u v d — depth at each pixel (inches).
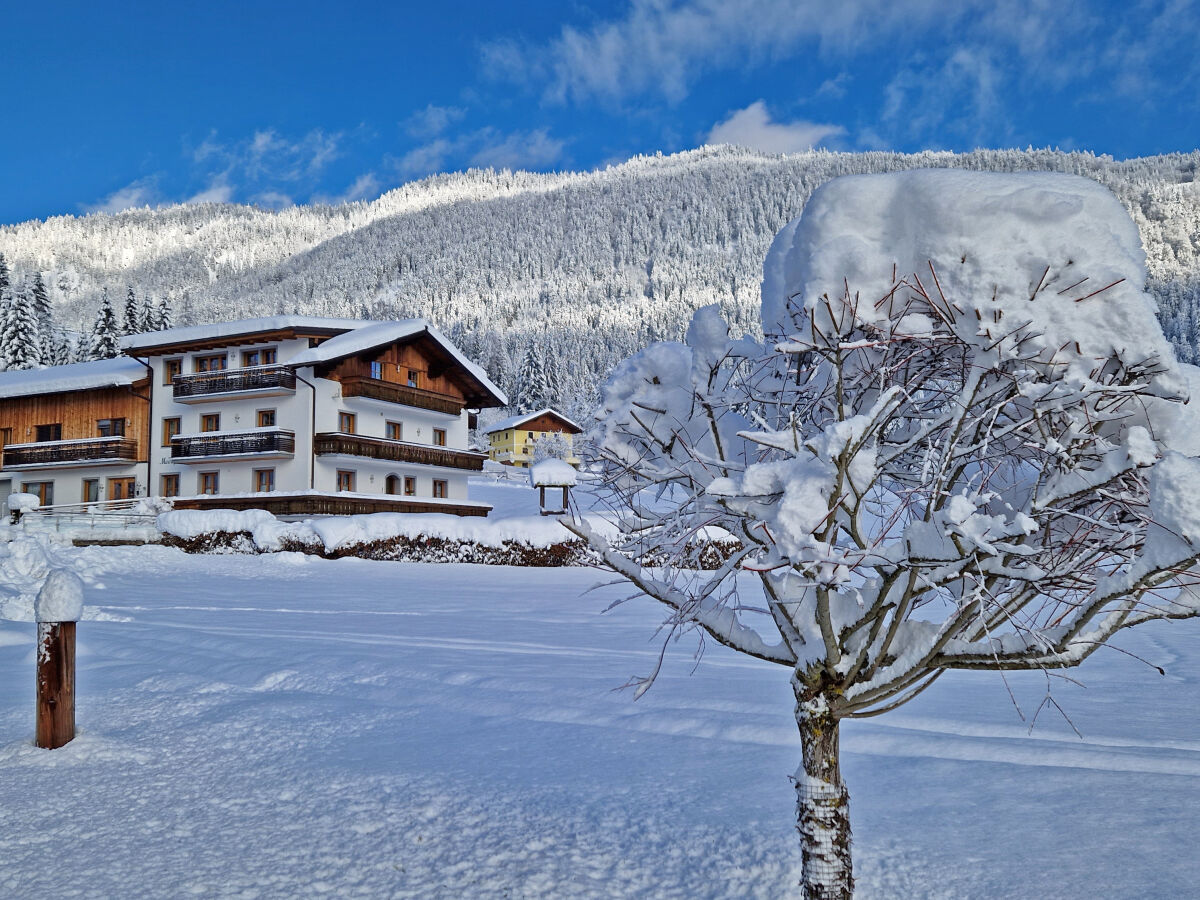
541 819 178.5
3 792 197.3
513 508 1942.7
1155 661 407.5
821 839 116.1
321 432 1441.9
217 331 1504.7
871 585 121.0
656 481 125.6
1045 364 102.3
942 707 283.7
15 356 2896.2
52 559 935.7
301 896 143.9
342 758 225.8
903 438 122.8
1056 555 103.8
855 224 118.0
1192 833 165.0
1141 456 90.0
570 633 491.5
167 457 1555.1
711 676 338.3
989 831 168.9
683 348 132.9
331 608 639.1
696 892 145.6
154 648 391.9
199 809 186.5
